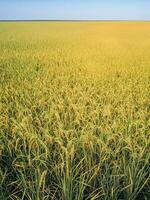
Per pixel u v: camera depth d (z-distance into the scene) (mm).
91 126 4117
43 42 21250
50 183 3494
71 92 6590
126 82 8148
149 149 3732
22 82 7797
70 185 3064
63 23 60469
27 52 15305
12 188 3611
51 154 3883
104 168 3678
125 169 3264
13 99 6125
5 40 22500
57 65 11070
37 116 4883
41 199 3119
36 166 3359
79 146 3742
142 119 4676
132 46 19031
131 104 5727
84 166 3449
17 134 4184
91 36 27750
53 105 5281
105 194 3104
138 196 3486
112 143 4008
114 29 40125
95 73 9211
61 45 19141
